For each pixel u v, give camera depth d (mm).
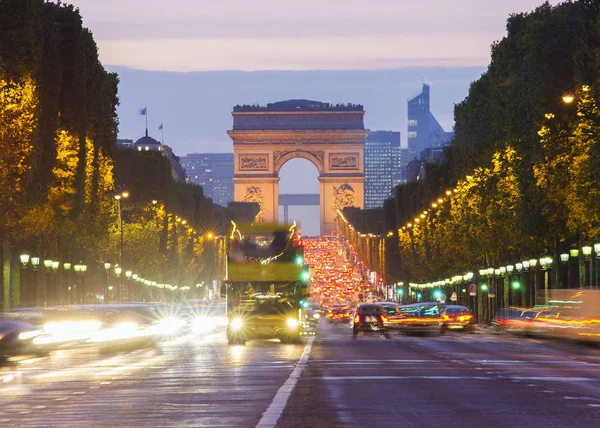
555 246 191750
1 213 158500
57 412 51188
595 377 69750
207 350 119688
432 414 47844
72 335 111188
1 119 155375
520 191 185500
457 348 119250
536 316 156875
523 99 188375
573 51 176375
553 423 43812
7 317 109062
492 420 45188
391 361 91688
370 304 170000
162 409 51406
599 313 121500
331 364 88062
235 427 43375
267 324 138375
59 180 188500
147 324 123000
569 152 151875
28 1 163125
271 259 140875
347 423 44312
